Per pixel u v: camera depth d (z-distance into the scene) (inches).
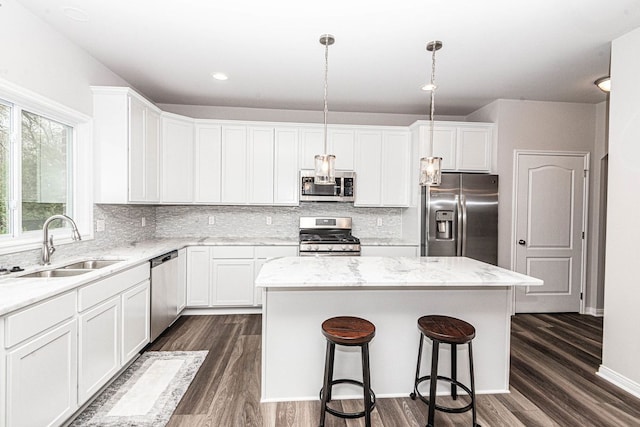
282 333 85.4
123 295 93.3
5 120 84.3
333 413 71.6
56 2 81.9
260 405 83.3
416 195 157.6
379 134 165.2
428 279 76.8
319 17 88.1
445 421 78.1
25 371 59.3
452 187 146.9
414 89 141.5
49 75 92.5
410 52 107.6
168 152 145.3
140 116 124.1
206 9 85.0
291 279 75.4
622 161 94.9
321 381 86.7
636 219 91.0
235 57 112.7
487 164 156.8
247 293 151.0
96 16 88.2
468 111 173.8
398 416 79.8
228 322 141.3
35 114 93.6
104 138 114.7
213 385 91.8
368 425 70.3
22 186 89.4
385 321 87.7
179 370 99.5
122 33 97.2
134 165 119.8
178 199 149.9
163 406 81.6
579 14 85.4
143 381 93.0
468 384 89.9
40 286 67.5
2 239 82.7
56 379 67.1
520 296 156.9
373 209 179.0
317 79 131.6
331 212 177.2
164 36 99.0
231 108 170.6
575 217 157.6
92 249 113.9
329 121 175.9
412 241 161.2
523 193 154.7
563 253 157.3
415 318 88.2
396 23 90.7
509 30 93.8
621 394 90.0
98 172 114.9
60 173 104.4
